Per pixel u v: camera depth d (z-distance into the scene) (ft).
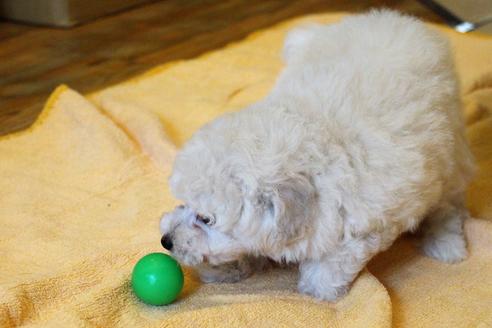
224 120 2.80
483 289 3.03
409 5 6.71
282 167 2.66
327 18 5.90
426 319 2.89
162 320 2.78
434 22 6.15
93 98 4.52
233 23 6.41
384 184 2.74
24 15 6.56
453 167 3.07
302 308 2.85
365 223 2.75
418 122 2.87
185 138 4.10
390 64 3.03
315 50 3.27
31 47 5.85
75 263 3.06
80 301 2.84
